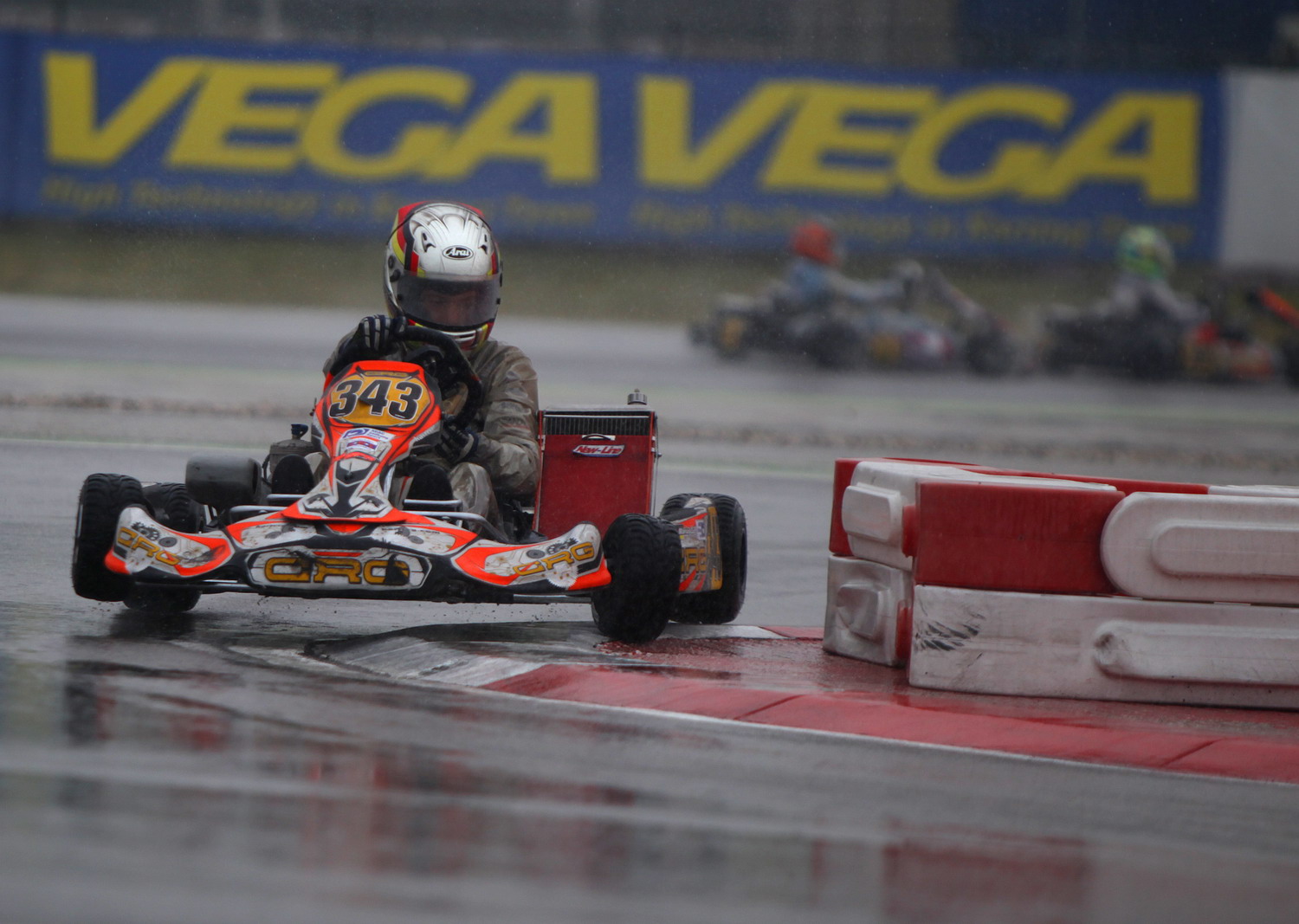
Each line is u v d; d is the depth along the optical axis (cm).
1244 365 8594
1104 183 9819
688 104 9788
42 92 9562
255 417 5081
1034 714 1934
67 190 9600
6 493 3494
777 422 5853
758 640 2473
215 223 9719
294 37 10681
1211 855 1402
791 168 9825
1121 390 8025
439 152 9738
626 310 9831
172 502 2395
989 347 8281
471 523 2317
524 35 10794
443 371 2462
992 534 2077
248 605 2583
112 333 7631
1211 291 9569
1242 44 10562
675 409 6044
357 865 1211
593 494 2469
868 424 5941
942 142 9844
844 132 9831
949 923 1167
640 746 1684
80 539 2227
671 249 10431
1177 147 9769
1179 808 1562
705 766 1612
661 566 2234
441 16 10788
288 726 1664
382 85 9731
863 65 9862
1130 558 2069
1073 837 1430
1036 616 2070
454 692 1934
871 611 2262
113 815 1296
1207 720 1972
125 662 1984
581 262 10388
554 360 7594
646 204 9775
